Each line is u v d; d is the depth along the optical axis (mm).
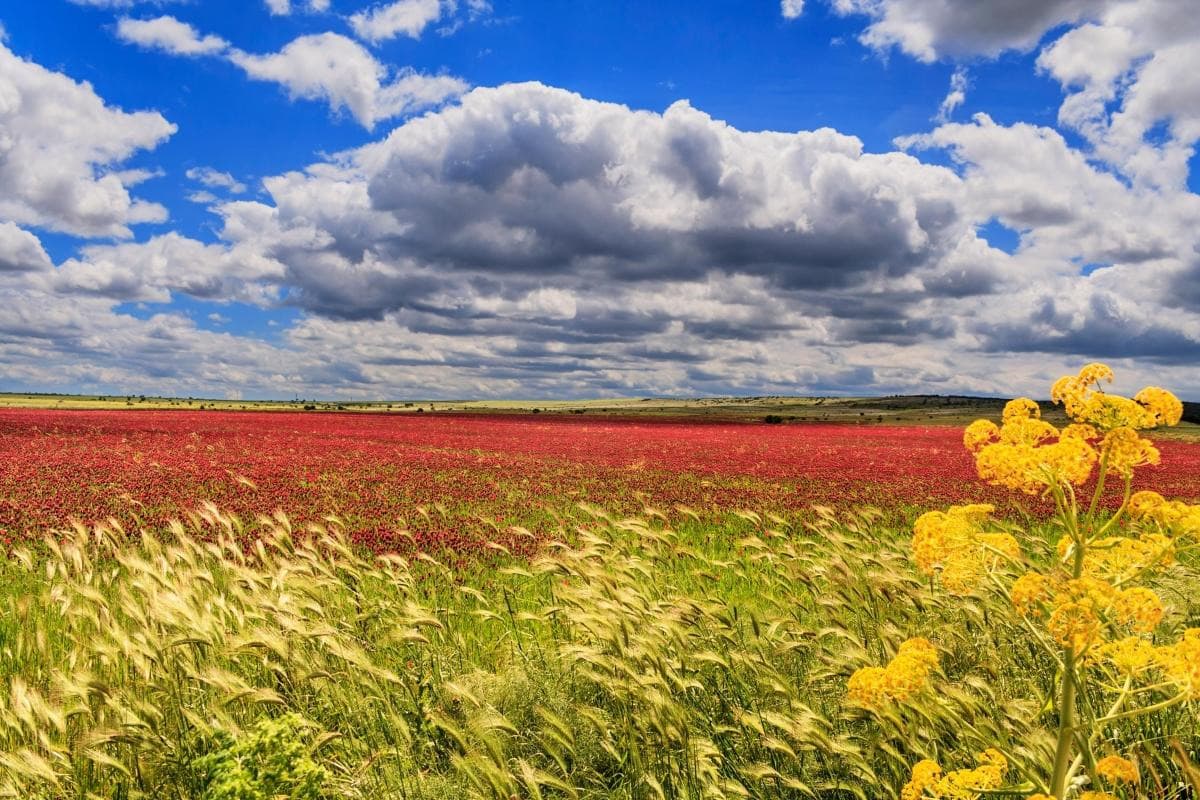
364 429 50688
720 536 13031
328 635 4863
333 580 6762
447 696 4770
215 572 8430
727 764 4352
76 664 5074
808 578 6984
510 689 4852
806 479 23922
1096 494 2990
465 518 14586
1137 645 2932
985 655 5250
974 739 3842
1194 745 4145
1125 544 2926
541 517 15086
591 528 12391
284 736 3752
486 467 25734
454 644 5988
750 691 4988
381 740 4539
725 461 30859
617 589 5863
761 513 15438
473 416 83875
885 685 3248
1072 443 2854
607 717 4547
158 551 7477
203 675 4398
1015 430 3193
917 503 17797
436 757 4457
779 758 4398
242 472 21438
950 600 5945
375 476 21750
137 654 4562
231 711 4676
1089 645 2723
